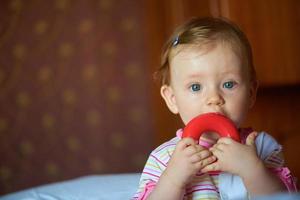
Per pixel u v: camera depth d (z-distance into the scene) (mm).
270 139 1060
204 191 972
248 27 1949
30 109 2619
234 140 886
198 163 886
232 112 970
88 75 2520
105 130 2504
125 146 2480
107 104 2496
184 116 1008
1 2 2639
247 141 903
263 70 1952
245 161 865
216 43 983
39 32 2596
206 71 968
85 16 2516
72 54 2541
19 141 2643
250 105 1047
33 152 2625
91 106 2521
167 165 945
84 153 2543
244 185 914
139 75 2436
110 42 2479
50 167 2598
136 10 2432
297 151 2059
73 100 2549
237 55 984
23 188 2639
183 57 998
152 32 2064
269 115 2066
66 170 2574
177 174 898
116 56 2469
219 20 1096
